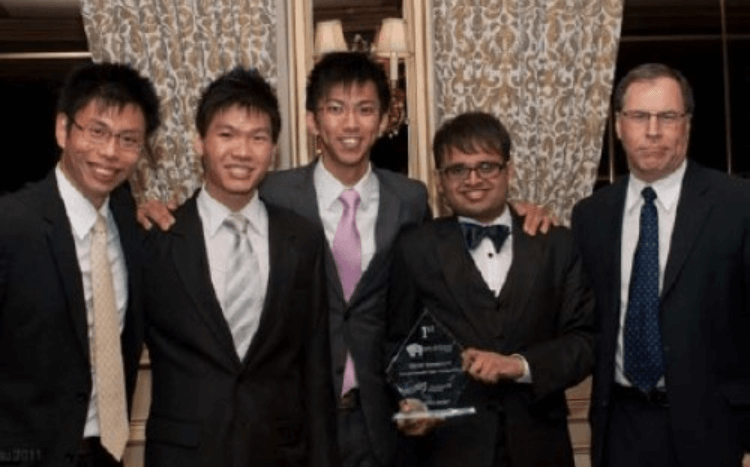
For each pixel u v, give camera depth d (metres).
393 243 2.64
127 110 2.09
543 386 2.32
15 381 2.02
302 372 2.30
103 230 2.14
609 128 3.92
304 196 2.64
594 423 2.55
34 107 3.87
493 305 2.40
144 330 2.24
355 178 2.67
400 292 2.51
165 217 2.27
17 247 2.00
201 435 2.10
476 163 2.43
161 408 2.16
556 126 3.74
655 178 2.51
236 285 2.18
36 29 3.88
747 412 2.39
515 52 3.73
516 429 2.34
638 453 2.44
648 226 2.49
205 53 3.66
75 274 2.05
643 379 2.44
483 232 2.47
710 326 2.40
